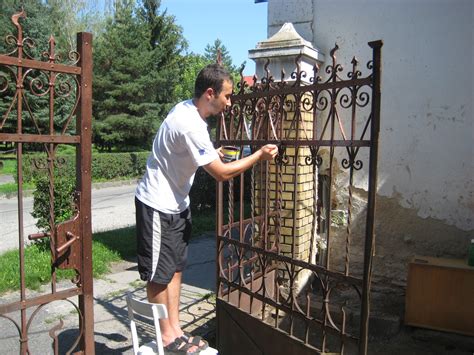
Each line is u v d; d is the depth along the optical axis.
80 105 2.28
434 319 3.78
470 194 3.96
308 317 2.76
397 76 4.15
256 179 4.33
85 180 2.34
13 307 2.13
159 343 2.28
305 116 4.22
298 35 4.12
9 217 9.86
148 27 26.39
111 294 4.70
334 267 4.59
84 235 2.35
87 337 2.41
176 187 2.62
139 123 23.84
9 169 17.03
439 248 4.14
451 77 3.93
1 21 16.69
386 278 4.38
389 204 4.31
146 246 2.58
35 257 5.74
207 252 6.64
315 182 2.82
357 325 3.98
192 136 2.45
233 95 3.25
